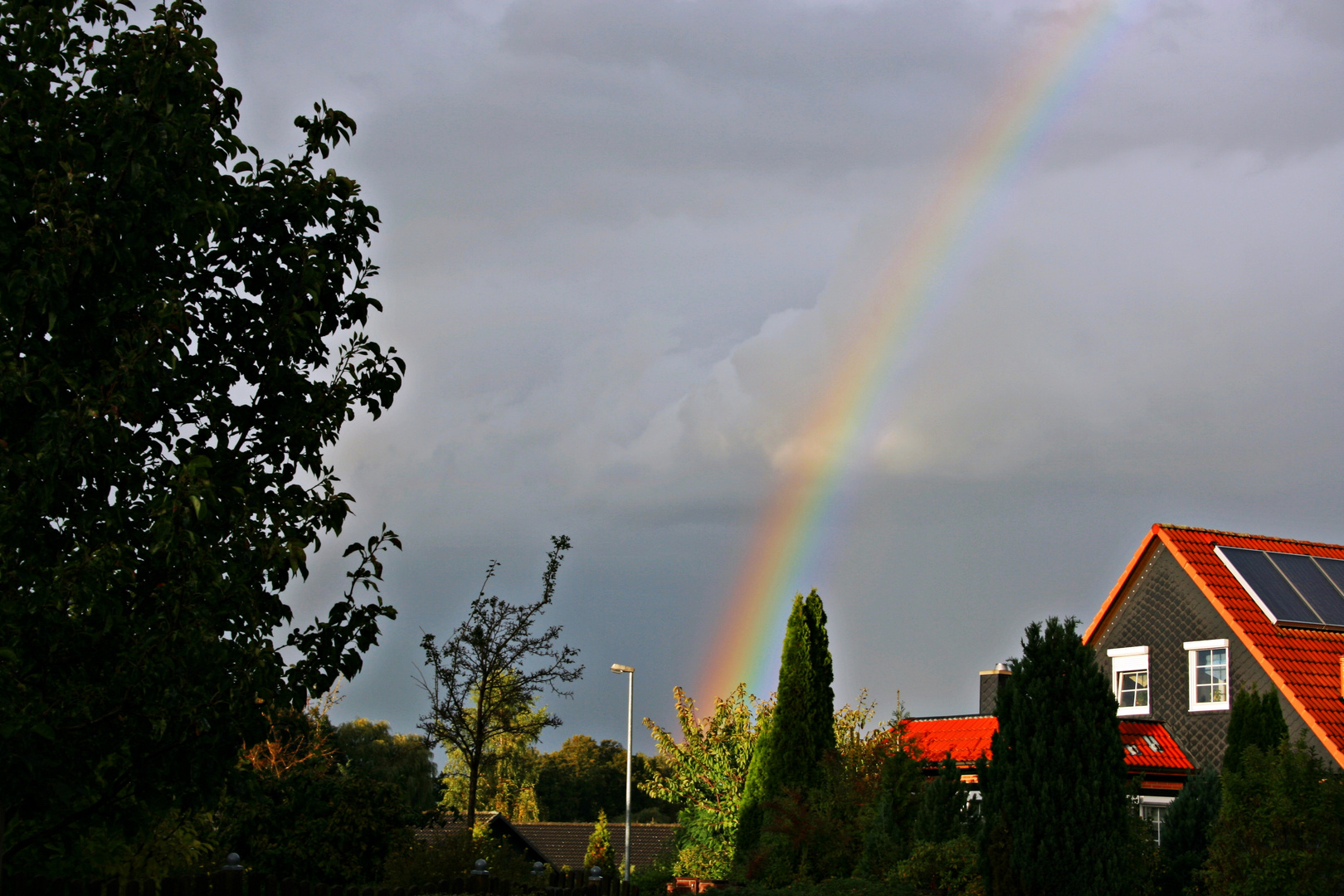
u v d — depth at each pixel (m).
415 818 18.50
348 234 8.86
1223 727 22.72
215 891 10.65
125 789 7.86
